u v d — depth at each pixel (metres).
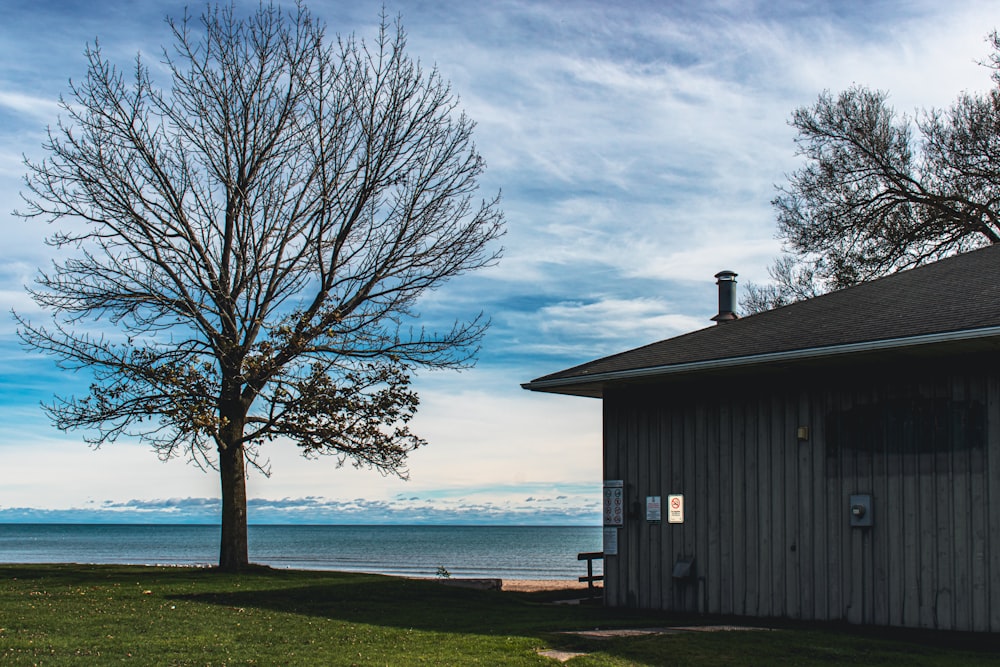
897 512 12.72
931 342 11.48
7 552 83.88
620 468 16.30
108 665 9.71
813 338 13.27
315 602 15.80
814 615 13.43
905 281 15.55
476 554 85.19
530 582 31.61
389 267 22.56
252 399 21.66
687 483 15.29
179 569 22.11
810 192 29.69
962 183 27.42
